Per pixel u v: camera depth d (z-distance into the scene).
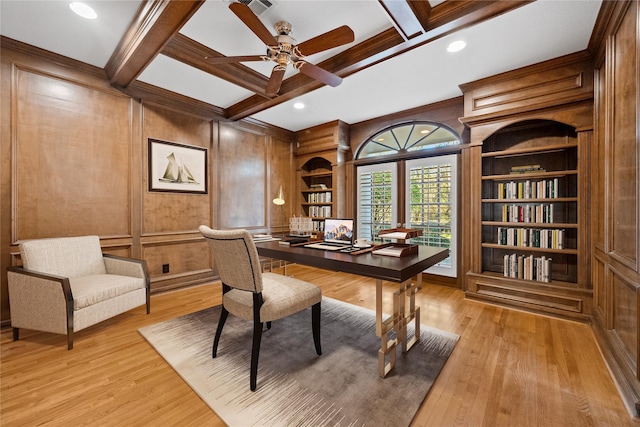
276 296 1.72
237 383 1.62
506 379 1.66
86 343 2.11
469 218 3.22
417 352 1.96
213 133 3.88
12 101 2.36
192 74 2.91
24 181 2.43
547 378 1.66
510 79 2.80
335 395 1.51
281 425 1.30
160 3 1.81
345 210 4.73
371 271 1.54
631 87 1.60
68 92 2.67
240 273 1.61
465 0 1.88
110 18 2.07
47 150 2.55
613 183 1.88
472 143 3.10
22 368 1.77
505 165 3.25
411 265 1.54
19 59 2.39
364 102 3.66
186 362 1.84
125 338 2.19
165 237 3.39
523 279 2.86
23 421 1.34
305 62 2.11
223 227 4.02
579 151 2.53
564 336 2.20
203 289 3.55
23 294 2.09
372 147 4.54
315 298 1.89
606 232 1.96
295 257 1.95
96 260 2.64
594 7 1.88
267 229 4.64
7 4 1.90
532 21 2.03
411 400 1.47
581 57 2.43
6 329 2.33
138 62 2.46
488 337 2.19
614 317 1.87
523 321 2.49
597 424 1.31
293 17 2.07
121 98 3.03
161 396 1.52
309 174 5.27
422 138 3.96
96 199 2.85
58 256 2.36
